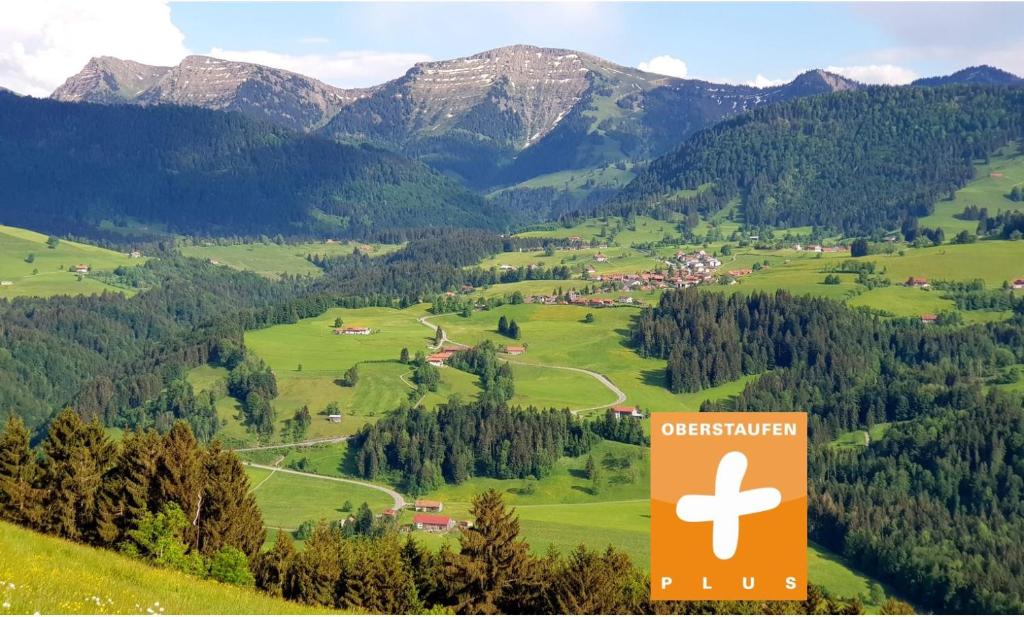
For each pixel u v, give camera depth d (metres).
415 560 109.06
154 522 98.62
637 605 98.00
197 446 116.06
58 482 109.19
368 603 100.06
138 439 117.25
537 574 99.75
